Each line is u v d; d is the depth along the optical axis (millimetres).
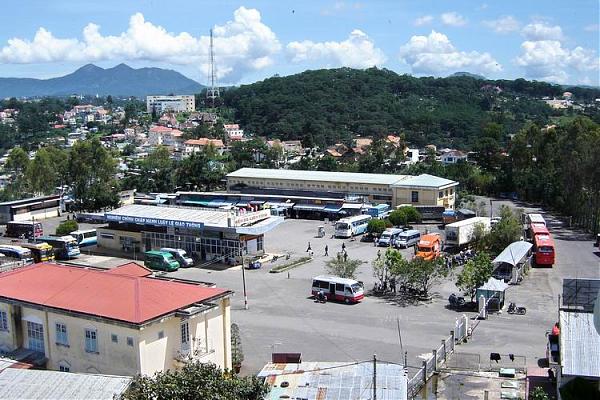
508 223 73688
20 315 37781
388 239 80750
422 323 49094
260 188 115062
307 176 112562
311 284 62031
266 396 28547
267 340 45906
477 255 62625
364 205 97812
